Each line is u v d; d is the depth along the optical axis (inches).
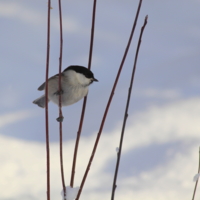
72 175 154.5
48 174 142.5
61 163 147.3
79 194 148.7
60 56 150.8
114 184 151.9
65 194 146.4
